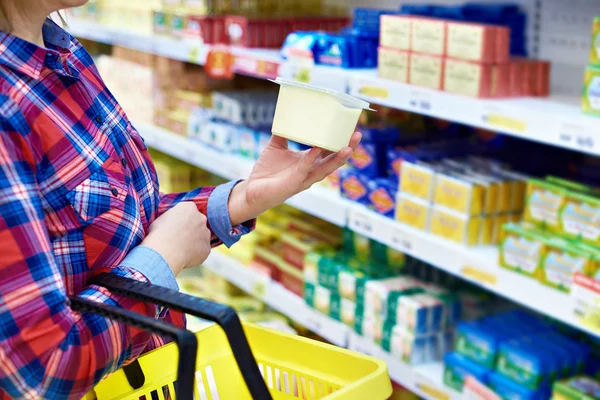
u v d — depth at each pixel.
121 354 0.94
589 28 2.33
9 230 0.86
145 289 0.93
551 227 1.96
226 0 3.12
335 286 2.67
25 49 0.97
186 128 3.53
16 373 0.87
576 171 2.39
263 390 0.86
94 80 1.17
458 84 2.10
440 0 2.88
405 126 2.81
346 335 2.62
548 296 1.89
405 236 2.31
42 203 0.97
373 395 1.00
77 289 1.02
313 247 2.88
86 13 4.27
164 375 1.20
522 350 2.09
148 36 3.51
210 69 2.94
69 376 0.89
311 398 1.18
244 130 3.12
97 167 1.03
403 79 2.28
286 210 3.34
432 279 2.62
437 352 2.41
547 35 2.49
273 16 3.10
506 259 2.00
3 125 0.90
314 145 1.15
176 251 1.08
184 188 3.84
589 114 1.81
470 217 2.14
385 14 2.53
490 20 2.51
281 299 2.96
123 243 1.06
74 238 1.00
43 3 1.00
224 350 1.28
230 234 1.28
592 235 1.85
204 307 0.86
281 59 2.73
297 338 1.19
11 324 0.86
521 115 1.87
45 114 0.98
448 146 2.57
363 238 2.71
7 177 0.88
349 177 2.59
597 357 2.20
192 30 3.15
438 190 2.24
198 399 1.26
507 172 2.29
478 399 2.13
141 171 1.19
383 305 2.45
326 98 1.12
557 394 1.98
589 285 1.78
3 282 0.86
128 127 1.20
